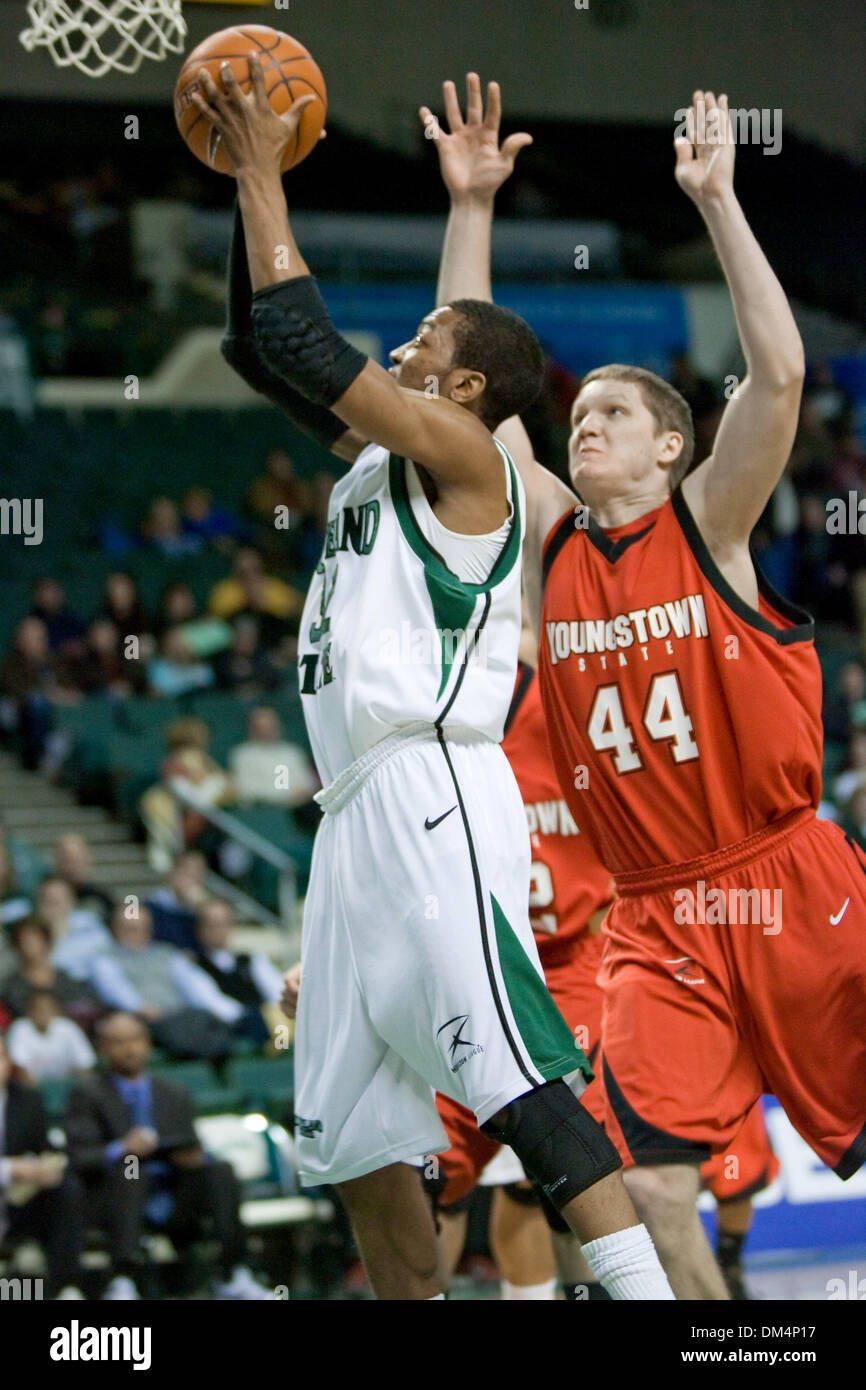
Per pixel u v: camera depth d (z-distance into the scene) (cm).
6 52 1477
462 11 1614
